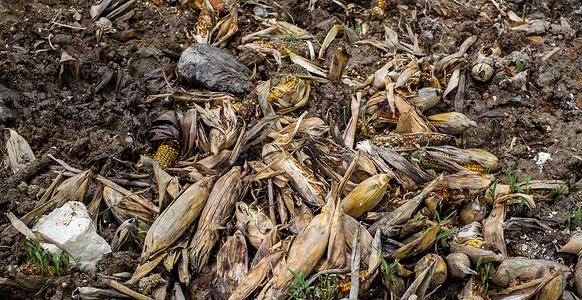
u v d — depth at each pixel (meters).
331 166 1.30
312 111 1.43
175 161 1.36
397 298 1.12
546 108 1.49
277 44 1.57
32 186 1.23
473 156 1.35
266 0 1.74
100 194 1.27
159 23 1.63
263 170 1.26
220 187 1.22
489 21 1.72
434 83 1.47
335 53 1.51
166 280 1.13
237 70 1.45
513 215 1.33
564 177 1.38
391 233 1.17
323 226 1.13
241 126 1.35
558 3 1.78
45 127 1.35
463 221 1.29
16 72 1.41
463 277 1.14
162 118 1.36
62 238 1.12
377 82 1.46
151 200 1.27
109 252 1.16
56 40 1.51
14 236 1.16
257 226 1.17
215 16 1.62
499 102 1.49
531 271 1.14
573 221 1.31
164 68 1.49
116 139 1.35
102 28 1.56
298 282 1.09
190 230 1.19
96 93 1.44
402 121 1.37
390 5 1.72
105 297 1.09
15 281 1.09
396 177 1.29
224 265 1.13
